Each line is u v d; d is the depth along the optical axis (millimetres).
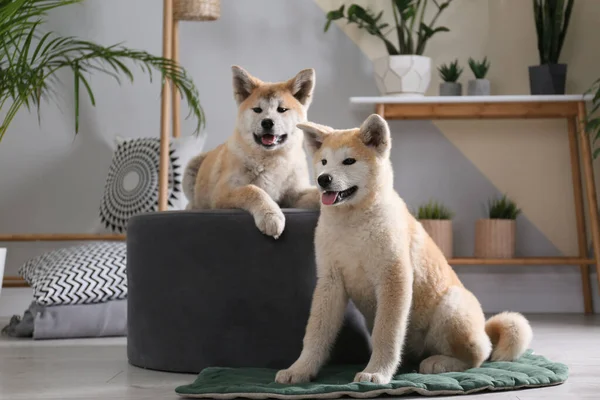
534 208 3816
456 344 1861
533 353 2340
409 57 3527
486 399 1660
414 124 3842
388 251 1760
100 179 3846
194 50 3852
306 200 2250
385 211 1775
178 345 2082
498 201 3723
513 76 3822
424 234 1949
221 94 3859
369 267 1781
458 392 1695
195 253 2064
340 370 1980
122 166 3613
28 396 1764
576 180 3689
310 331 1813
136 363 2207
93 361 2316
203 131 3641
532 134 3822
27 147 3848
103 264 2963
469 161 3836
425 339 1923
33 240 3551
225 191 2219
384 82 3594
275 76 3857
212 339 2051
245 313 2037
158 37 3850
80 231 3838
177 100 3691
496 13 3826
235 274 2041
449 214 3652
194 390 1725
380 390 1662
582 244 3666
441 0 3848
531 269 3771
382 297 1771
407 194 3842
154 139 3604
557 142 3811
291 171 2297
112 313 2934
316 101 3844
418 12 3836
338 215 1792
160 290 2111
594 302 3736
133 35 3848
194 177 2676
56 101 3852
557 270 3770
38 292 2879
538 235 3811
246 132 2230
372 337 1781
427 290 1880
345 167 1736
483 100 3408
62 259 3012
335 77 3846
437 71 3834
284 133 2209
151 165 3521
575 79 3799
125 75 3855
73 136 3852
